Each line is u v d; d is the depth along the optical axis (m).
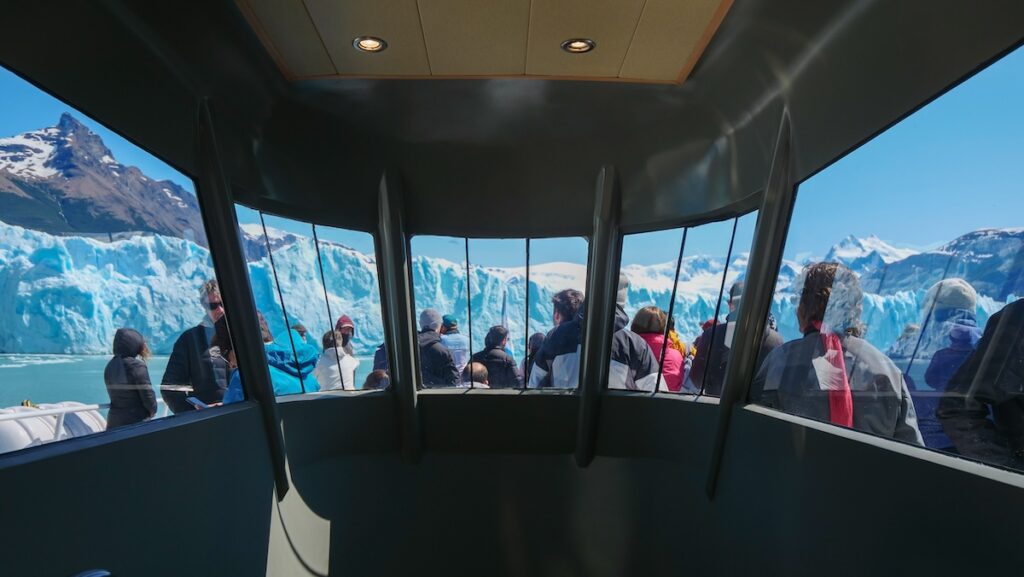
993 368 4.20
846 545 5.63
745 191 8.06
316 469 9.34
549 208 9.95
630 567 9.70
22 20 4.43
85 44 5.08
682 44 6.72
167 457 5.93
